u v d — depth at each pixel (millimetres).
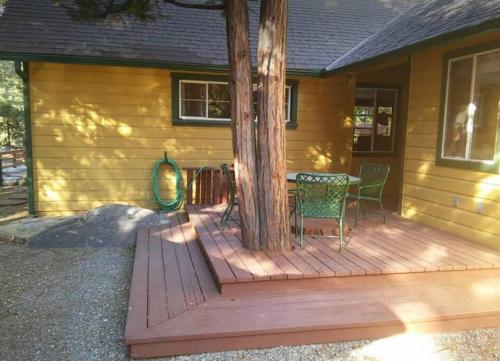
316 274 3547
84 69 6531
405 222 5645
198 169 6875
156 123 6879
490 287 3713
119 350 2902
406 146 5973
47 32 6395
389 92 8062
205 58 6566
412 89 5859
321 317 3111
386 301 3404
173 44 6801
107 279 4215
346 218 5879
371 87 7934
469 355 2955
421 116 5676
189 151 7051
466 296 3527
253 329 2908
